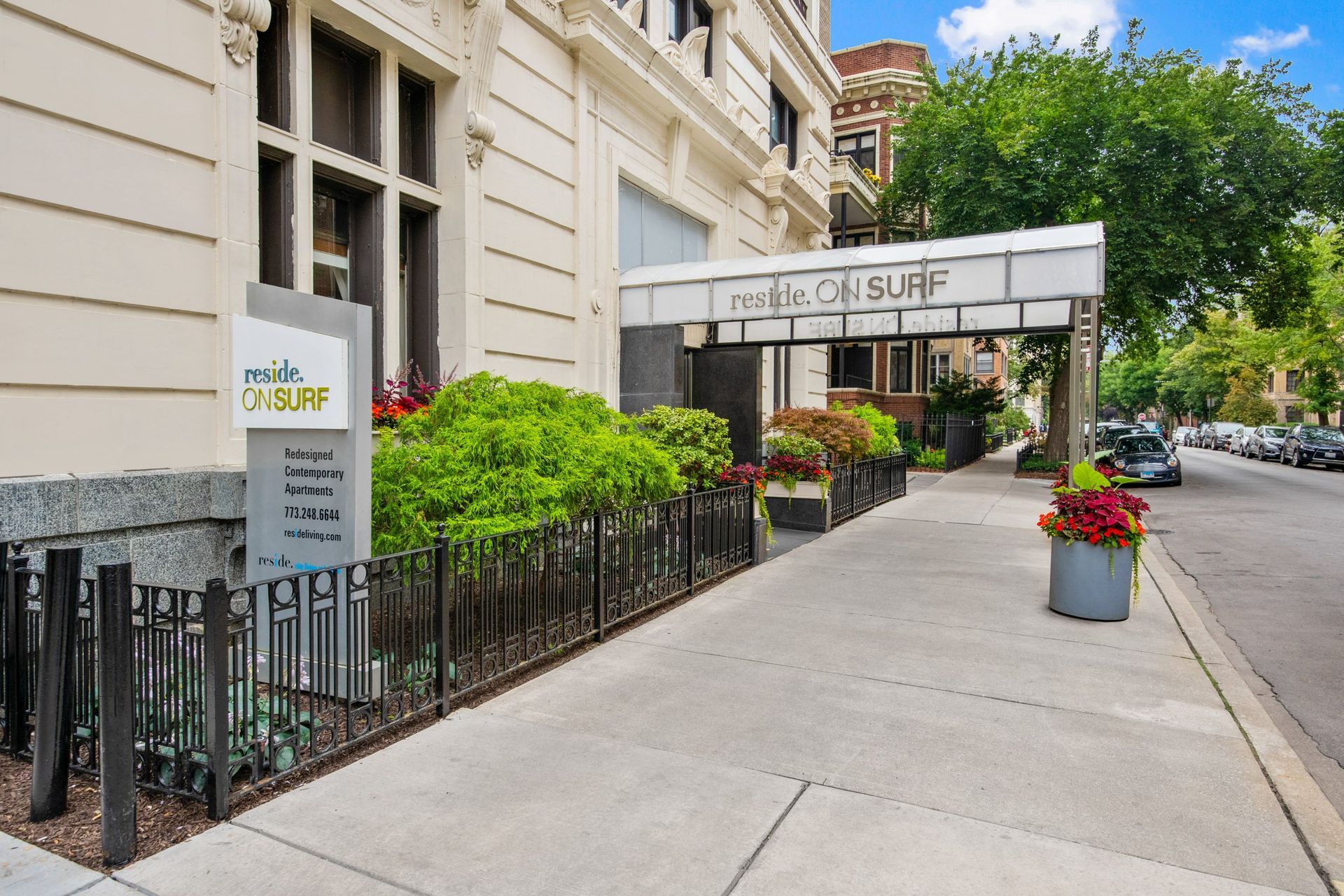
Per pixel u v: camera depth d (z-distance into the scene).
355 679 4.31
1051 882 3.03
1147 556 10.74
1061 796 3.74
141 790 3.68
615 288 12.49
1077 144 20.12
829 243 23.28
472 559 4.95
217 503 6.20
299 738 3.90
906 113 25.31
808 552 10.32
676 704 4.88
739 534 9.12
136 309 5.88
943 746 4.29
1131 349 26.69
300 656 3.90
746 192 17.64
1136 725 4.62
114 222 5.72
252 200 6.68
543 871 3.06
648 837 3.32
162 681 3.62
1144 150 19.50
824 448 13.91
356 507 4.46
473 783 3.80
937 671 5.56
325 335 4.49
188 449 6.21
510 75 9.96
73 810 3.51
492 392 6.57
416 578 4.65
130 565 3.16
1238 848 3.30
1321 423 37.94
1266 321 23.62
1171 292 20.88
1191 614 7.30
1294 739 4.71
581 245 11.52
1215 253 20.00
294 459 4.68
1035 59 22.47
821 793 3.73
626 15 11.82
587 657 5.83
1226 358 43.12
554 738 4.35
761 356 13.86
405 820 3.44
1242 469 29.08
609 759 4.09
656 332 12.55
